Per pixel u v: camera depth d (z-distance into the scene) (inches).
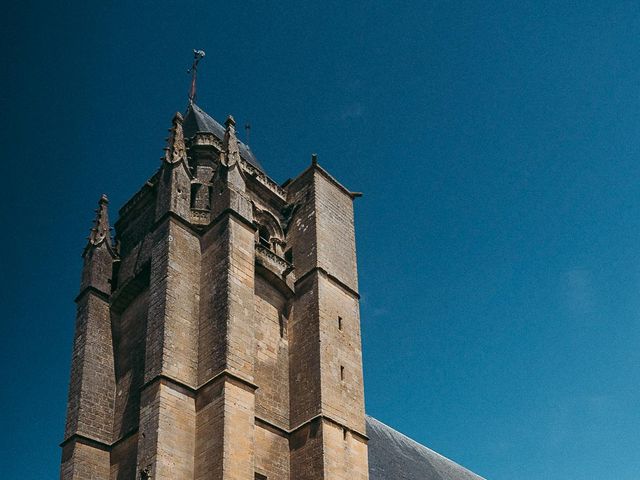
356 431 1721.2
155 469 1438.2
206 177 1919.3
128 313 1895.9
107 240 2007.9
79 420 1718.8
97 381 1798.7
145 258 1889.8
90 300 1894.7
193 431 1529.3
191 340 1633.9
